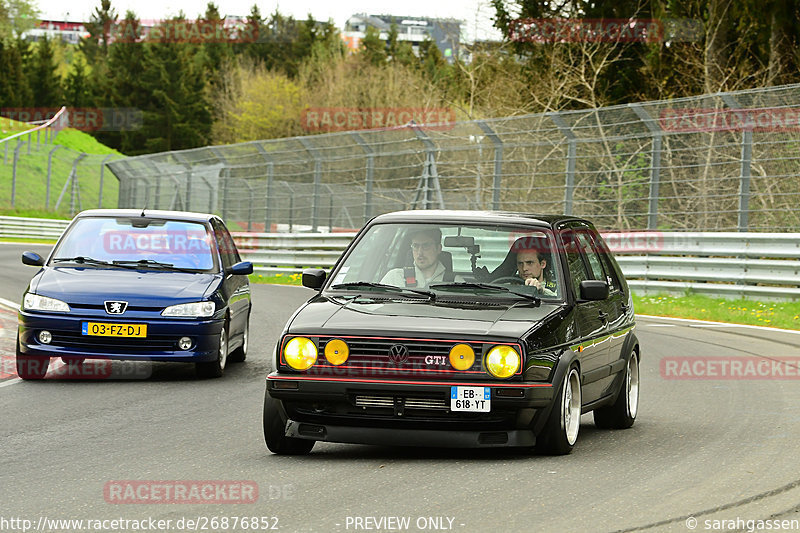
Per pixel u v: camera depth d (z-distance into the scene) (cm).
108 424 1975
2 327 3650
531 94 8956
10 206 13212
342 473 1521
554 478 1477
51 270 2702
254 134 19975
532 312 1695
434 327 1609
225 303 2694
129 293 2566
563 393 1641
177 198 9619
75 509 1305
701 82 7762
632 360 2092
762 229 5400
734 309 4444
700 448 1736
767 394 2398
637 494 1374
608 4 8606
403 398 1589
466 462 1606
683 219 5956
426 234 1848
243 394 2391
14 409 2145
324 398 1598
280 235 7212
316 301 1766
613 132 5381
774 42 7181
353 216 7594
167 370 2822
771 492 1389
